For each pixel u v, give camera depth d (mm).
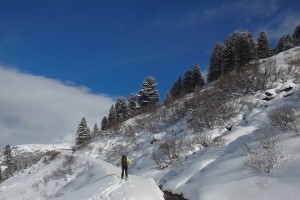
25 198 24516
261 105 19453
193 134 19703
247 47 43625
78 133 56094
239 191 9961
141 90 56375
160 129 28922
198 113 22250
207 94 28172
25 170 36625
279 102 18031
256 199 9086
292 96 18109
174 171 15898
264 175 10141
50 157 33625
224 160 13203
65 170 25562
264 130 14523
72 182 22672
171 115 30906
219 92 26734
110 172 17953
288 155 10477
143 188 12570
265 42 57375
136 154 25016
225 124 18812
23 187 27641
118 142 33094
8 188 29047
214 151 15281
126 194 11312
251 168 10953
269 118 15555
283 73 25500
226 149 14867
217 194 10500
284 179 9242
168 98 40250
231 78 28062
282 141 11828
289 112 13688
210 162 14391
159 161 17906
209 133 18266
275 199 8625
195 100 28547
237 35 50281
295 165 9617
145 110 40656
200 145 17469
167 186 14156
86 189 14219
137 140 29281
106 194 11984
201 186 11883
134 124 35312
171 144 17844
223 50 55688
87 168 24062
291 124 12977
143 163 20453
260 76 24906
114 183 13844
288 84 19547
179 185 13617
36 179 28281
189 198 11875
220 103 21859
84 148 39250
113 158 28531
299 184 8609
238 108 20531
